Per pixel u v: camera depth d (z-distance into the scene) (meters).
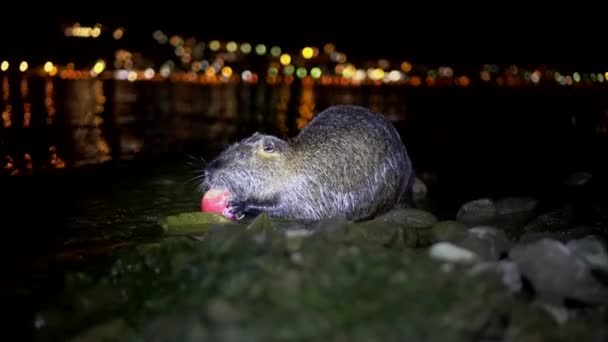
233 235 0.72
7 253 0.83
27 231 0.93
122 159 1.54
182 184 1.28
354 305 0.54
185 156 1.61
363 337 0.50
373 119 1.10
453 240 0.80
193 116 2.47
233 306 0.53
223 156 1.00
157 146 1.75
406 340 0.50
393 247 0.77
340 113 1.10
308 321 0.52
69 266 0.78
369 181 1.06
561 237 0.90
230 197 1.01
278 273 0.58
